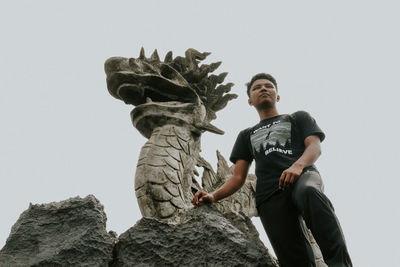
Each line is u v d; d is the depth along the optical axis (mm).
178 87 5922
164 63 6094
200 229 3684
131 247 3596
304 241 3701
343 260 3201
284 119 4121
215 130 5812
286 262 3691
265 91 4359
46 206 3793
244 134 4348
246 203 6230
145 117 5645
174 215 4965
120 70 5758
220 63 6578
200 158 6004
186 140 5605
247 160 4266
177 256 3568
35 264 3400
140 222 3729
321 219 3350
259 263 3529
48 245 3553
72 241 3518
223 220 3795
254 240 3723
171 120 5668
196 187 5707
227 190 4094
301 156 3771
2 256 3500
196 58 6613
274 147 3965
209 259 3545
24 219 3715
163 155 5289
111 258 3570
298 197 3510
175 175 5230
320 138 3986
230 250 3572
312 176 3662
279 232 3701
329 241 3273
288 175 3555
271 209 3764
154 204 4988
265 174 3908
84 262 3461
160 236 3656
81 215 3701
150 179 5082
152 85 5809
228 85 6551
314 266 3697
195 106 5883
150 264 3531
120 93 5820
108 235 3662
